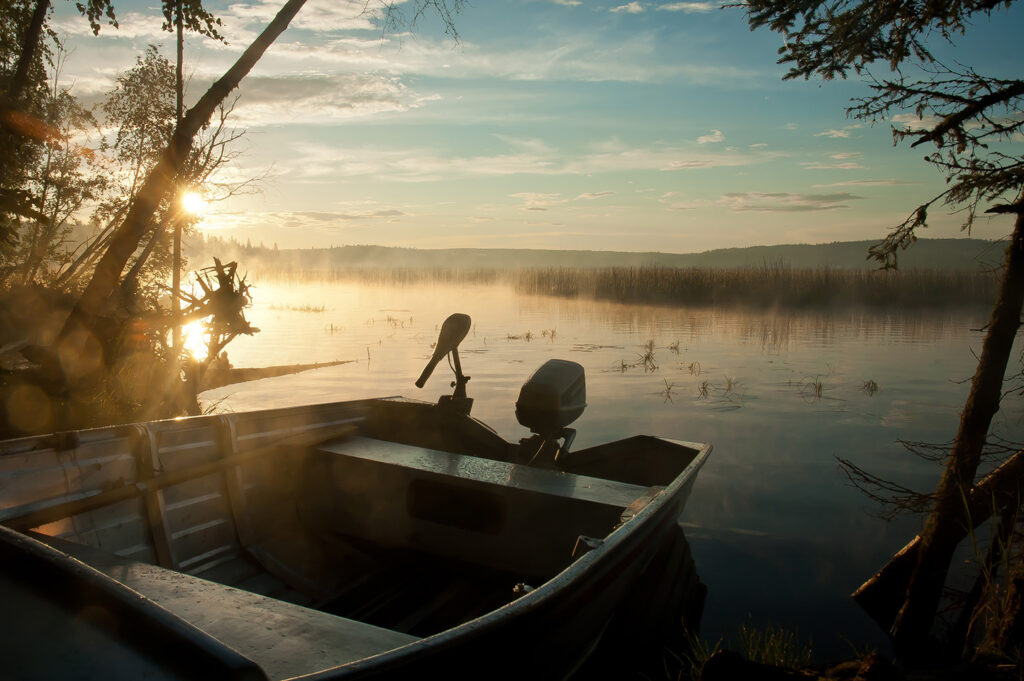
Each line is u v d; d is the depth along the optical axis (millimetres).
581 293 36000
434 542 4410
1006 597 3488
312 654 2330
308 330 20922
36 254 8727
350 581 4355
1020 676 2875
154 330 7422
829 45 4770
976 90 4266
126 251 6871
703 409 9844
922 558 4391
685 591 4641
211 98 7051
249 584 4141
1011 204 4117
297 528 4832
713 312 26719
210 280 7555
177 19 7746
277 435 4945
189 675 1530
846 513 6008
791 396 10711
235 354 15633
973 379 4508
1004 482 4246
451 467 4496
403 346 16922
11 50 8086
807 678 3059
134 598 1736
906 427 8766
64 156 9023
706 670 2967
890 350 15836
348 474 4723
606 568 3061
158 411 7375
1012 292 4309
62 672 1554
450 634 2129
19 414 6242
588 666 3520
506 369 13109
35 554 1949
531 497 4113
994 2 4109
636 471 5578
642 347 16156
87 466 3672
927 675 3061
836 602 4605
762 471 7090
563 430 5750
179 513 4090
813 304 27766
